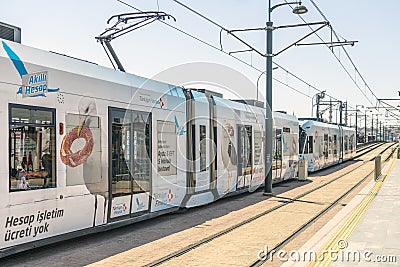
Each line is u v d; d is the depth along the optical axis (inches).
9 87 344.2
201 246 423.8
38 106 368.2
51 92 381.7
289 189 926.4
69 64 408.5
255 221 554.3
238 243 435.2
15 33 388.5
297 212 622.2
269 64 818.2
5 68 342.6
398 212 586.6
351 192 855.7
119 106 462.0
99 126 433.4
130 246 425.1
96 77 434.0
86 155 415.2
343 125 1989.4
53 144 380.8
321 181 1099.9
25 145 354.6
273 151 941.8
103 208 435.2
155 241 446.6
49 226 374.6
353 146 2118.6
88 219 416.5
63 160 389.7
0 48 343.6
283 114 1054.4
